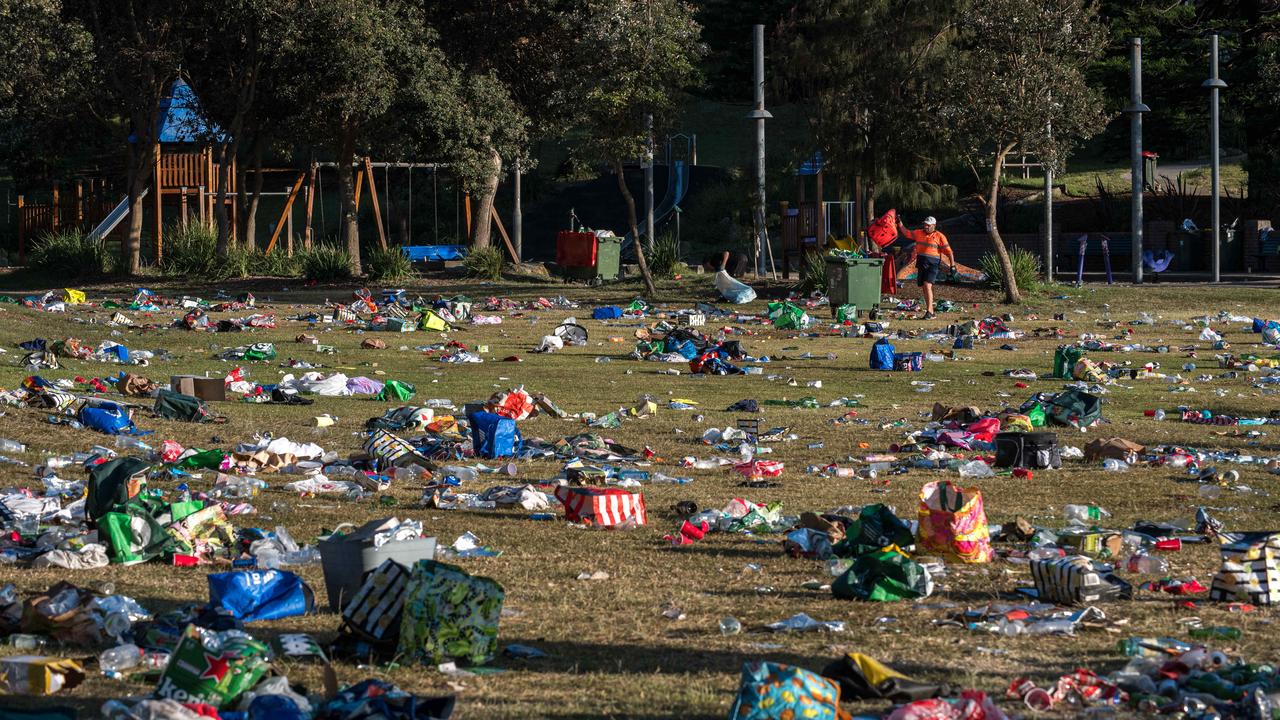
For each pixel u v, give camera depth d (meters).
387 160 147.50
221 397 59.38
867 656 19.31
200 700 16.55
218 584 22.61
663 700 18.11
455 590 20.08
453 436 48.91
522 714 17.27
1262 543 24.84
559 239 133.50
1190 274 148.25
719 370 74.25
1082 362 71.38
